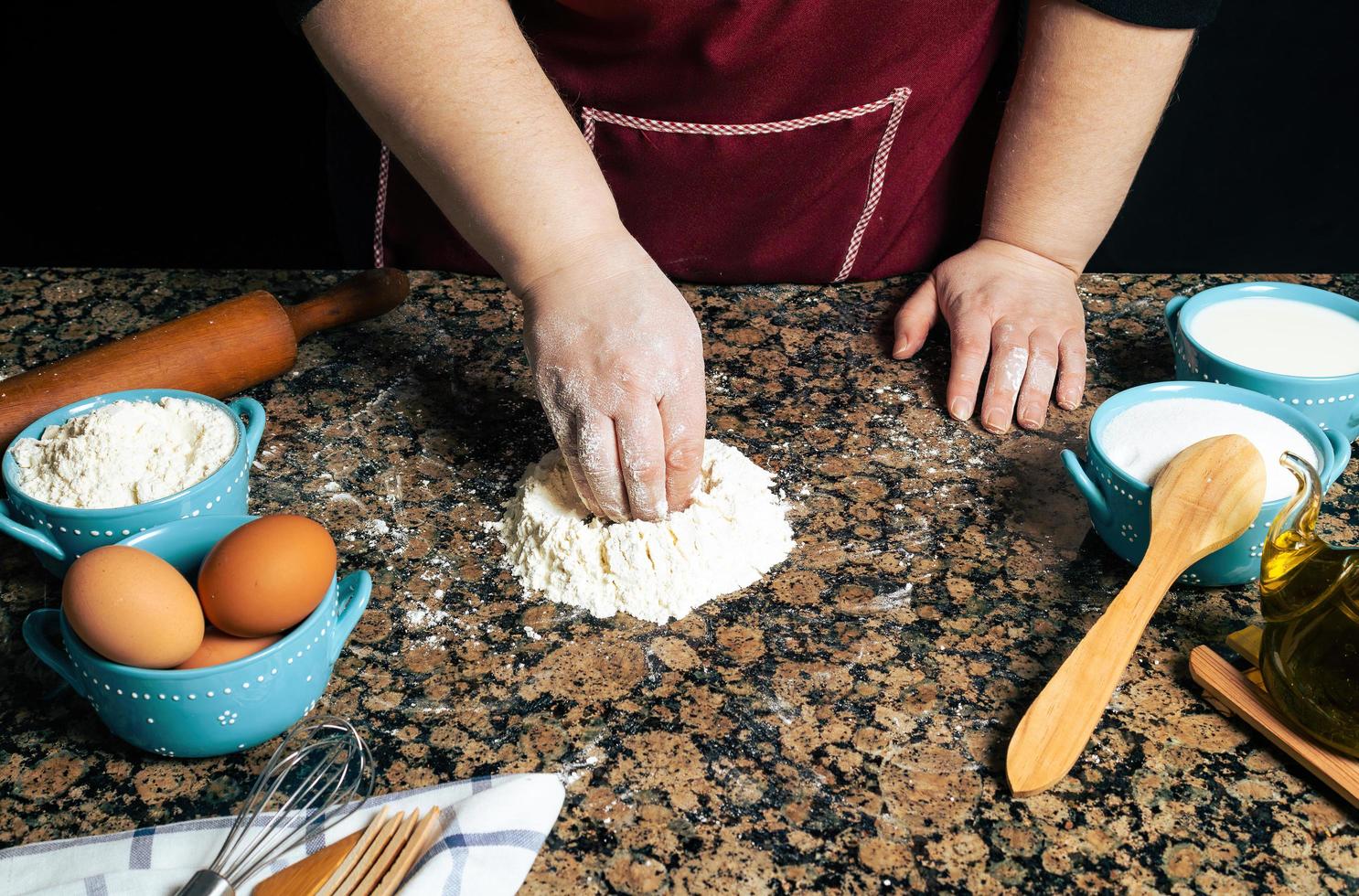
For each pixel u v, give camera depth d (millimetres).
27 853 725
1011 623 915
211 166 2498
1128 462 945
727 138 1285
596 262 981
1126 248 2369
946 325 1310
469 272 1401
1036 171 1270
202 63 2363
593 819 759
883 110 1279
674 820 758
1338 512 1017
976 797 773
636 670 874
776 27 1204
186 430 979
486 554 987
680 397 943
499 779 767
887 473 1081
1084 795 774
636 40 1227
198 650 780
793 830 752
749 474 1043
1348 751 761
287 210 2510
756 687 857
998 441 1123
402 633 908
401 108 978
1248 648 858
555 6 1244
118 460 927
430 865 704
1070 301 1269
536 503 995
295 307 1226
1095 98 1213
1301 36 2092
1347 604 755
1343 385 989
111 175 2508
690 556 937
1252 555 896
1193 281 1380
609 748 809
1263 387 1008
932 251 1438
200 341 1104
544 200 983
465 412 1157
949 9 1244
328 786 780
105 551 752
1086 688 813
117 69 2369
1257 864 729
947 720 830
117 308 1312
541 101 1004
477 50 968
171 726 770
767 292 1379
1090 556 982
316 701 843
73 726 837
